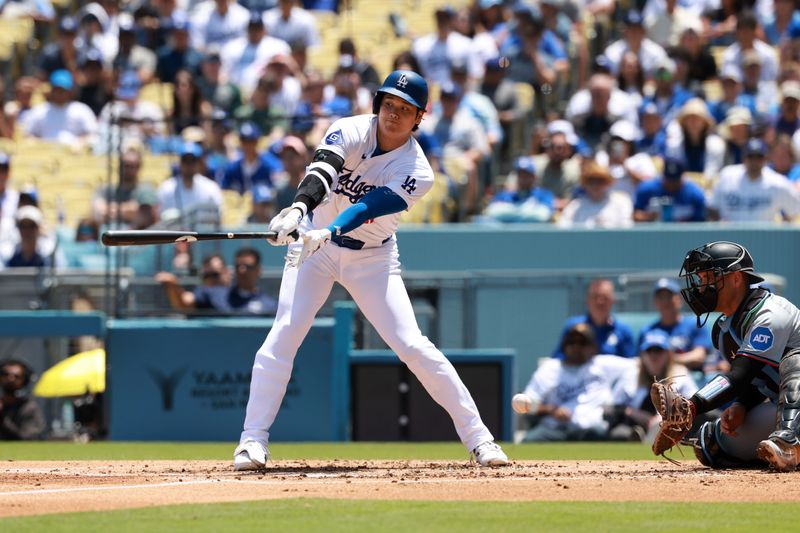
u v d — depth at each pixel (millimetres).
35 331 47250
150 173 58625
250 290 49469
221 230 52281
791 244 53156
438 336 50875
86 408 47250
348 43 66500
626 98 63469
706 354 46906
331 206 25672
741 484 22641
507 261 53781
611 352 47219
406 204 24828
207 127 60500
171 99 66812
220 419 47094
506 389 46562
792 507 19703
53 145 63031
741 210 55531
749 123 58906
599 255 53719
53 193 60531
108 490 22000
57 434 48250
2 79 71438
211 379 47188
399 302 25656
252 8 73625
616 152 58656
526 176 57344
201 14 72000
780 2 69250
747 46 64750
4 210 57188
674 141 59156
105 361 47281
